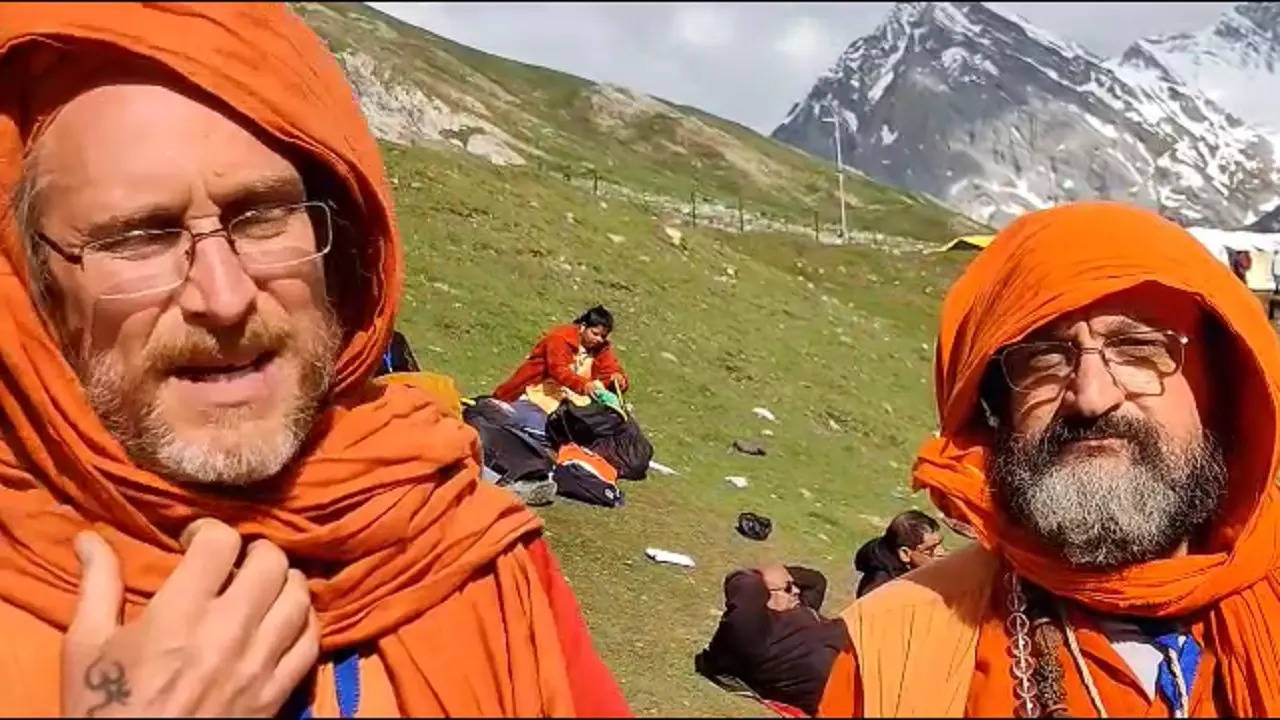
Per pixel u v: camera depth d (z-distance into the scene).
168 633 0.74
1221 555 0.87
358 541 0.82
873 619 0.91
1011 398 0.91
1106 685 0.86
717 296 6.07
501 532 0.87
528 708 0.81
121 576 0.80
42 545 0.83
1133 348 0.86
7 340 0.81
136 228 0.78
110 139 0.78
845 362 5.77
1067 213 0.90
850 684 0.90
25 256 0.82
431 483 0.86
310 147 0.81
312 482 0.83
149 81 0.78
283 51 0.82
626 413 3.07
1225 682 0.86
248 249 0.80
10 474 0.85
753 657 1.36
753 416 4.22
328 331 0.84
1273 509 0.91
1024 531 0.89
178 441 0.80
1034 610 0.89
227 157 0.78
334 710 0.81
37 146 0.80
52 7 0.78
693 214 13.73
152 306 0.78
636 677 1.49
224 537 0.79
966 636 0.89
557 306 4.92
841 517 3.17
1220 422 0.90
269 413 0.81
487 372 3.87
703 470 3.38
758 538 2.66
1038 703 0.85
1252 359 0.86
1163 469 0.86
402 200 5.66
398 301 0.89
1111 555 0.86
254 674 0.76
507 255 5.42
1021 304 0.87
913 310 8.47
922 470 0.94
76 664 0.75
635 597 2.03
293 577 0.80
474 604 0.85
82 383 0.82
